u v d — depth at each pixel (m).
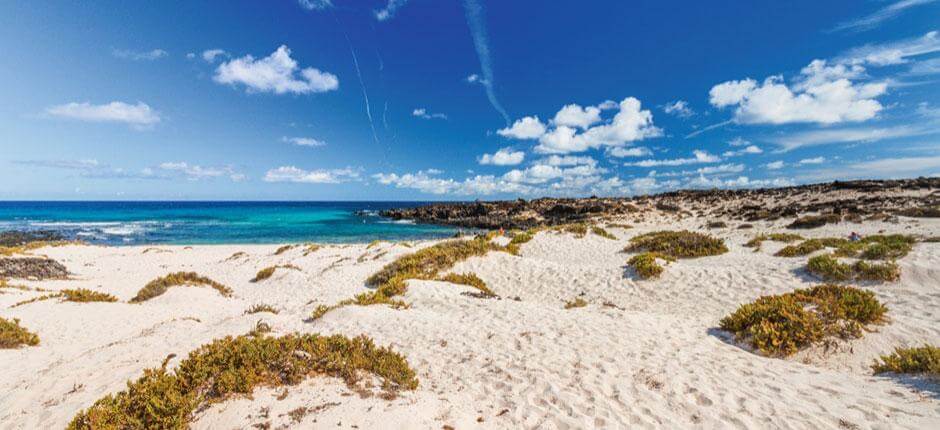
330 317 9.95
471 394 5.58
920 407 4.76
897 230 22.06
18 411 5.20
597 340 7.56
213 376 5.09
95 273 22.81
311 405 4.63
